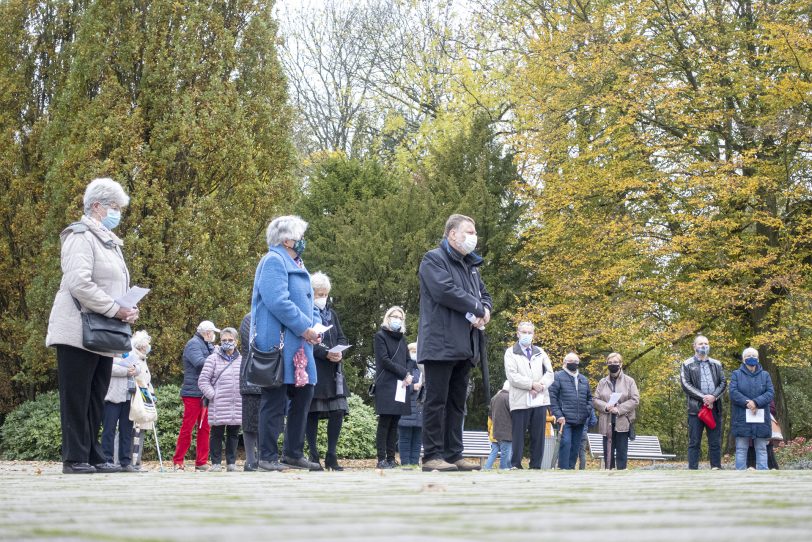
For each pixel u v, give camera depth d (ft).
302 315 21.52
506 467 40.37
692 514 4.92
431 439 20.94
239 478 13.60
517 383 33.53
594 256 66.80
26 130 71.97
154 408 36.06
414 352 41.70
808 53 59.47
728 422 89.35
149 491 8.91
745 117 65.31
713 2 64.90
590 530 3.74
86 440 18.15
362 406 61.21
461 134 87.56
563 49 68.39
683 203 66.13
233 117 64.34
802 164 63.26
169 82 63.31
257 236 65.67
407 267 75.66
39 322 62.44
